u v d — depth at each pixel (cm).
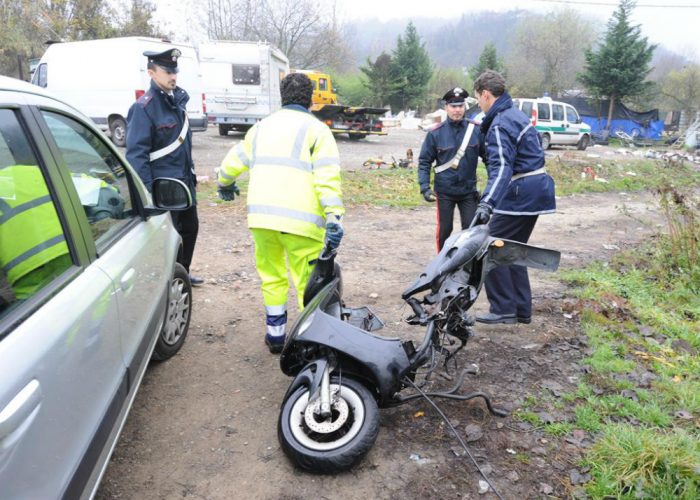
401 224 854
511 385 357
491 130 386
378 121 2061
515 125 389
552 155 1836
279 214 336
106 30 3198
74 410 190
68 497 179
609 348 411
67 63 1575
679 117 3697
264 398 344
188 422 317
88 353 207
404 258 666
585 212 1029
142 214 334
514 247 341
